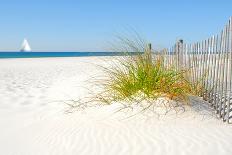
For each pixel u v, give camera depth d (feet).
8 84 39.04
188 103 18.71
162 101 18.45
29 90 33.58
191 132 15.44
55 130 17.24
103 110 19.19
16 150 15.21
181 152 13.37
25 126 19.24
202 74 22.66
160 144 14.19
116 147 14.14
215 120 17.39
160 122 16.60
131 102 18.94
